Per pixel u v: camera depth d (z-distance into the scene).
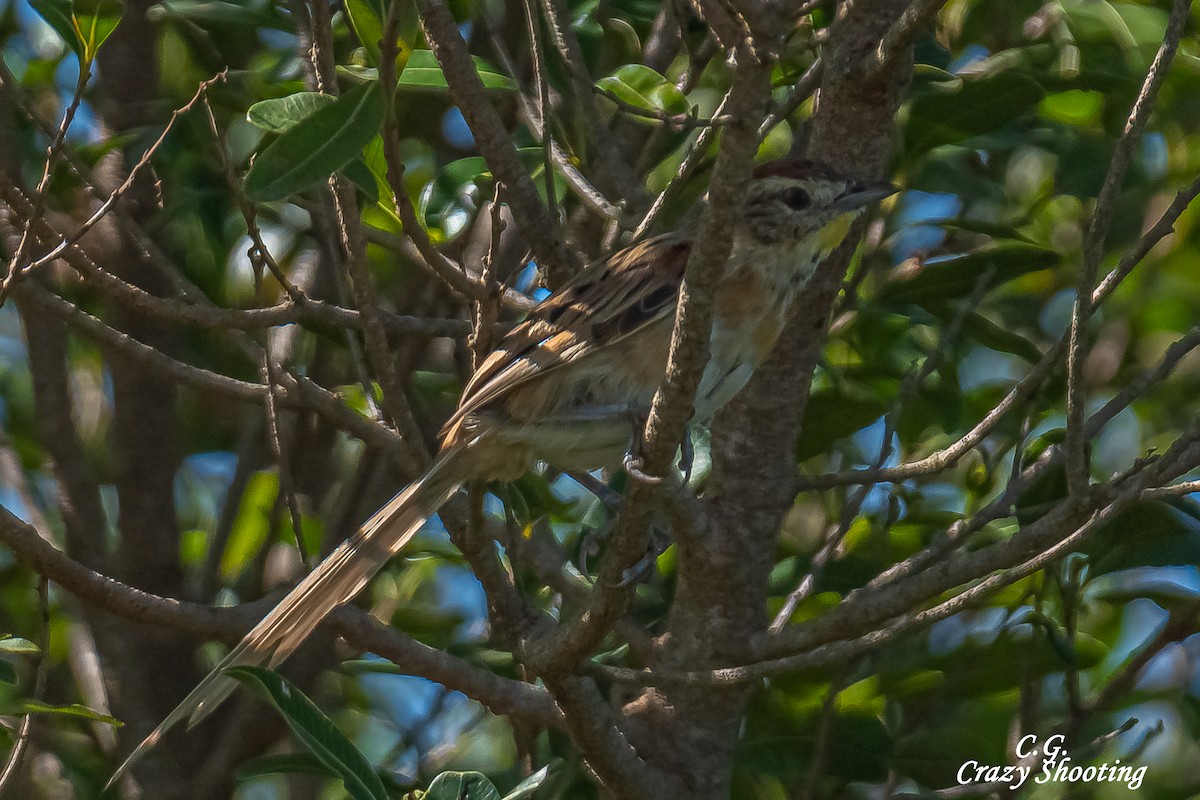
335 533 11.99
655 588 11.52
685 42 10.67
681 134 11.97
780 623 9.55
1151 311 13.77
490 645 11.64
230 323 8.80
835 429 11.30
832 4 11.42
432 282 12.41
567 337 9.20
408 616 12.39
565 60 10.07
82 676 12.16
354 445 14.15
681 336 6.72
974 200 12.33
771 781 11.64
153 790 11.39
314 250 13.95
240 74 11.62
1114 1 12.26
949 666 10.86
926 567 9.59
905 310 11.66
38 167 12.24
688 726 9.48
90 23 8.29
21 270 8.18
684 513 9.26
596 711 8.16
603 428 9.32
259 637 8.62
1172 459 7.42
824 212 9.48
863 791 11.74
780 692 10.69
